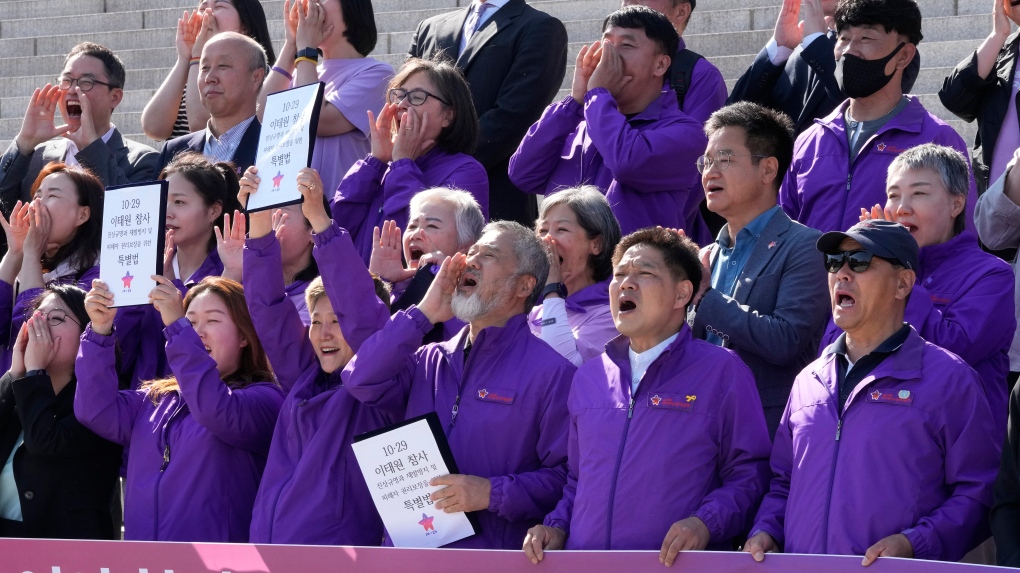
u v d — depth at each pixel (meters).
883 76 21.19
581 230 19.52
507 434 16.72
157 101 30.75
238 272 21.80
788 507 15.10
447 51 27.58
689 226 23.78
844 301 15.19
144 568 17.09
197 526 18.38
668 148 21.84
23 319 21.94
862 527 14.45
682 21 26.03
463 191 20.73
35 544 17.66
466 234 20.16
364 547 15.96
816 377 15.47
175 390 19.39
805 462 15.05
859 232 15.21
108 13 44.41
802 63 24.75
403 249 21.47
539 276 17.34
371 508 17.62
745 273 18.72
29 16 46.38
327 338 18.16
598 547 15.48
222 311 19.38
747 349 17.86
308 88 17.88
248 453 18.97
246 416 18.55
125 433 19.45
